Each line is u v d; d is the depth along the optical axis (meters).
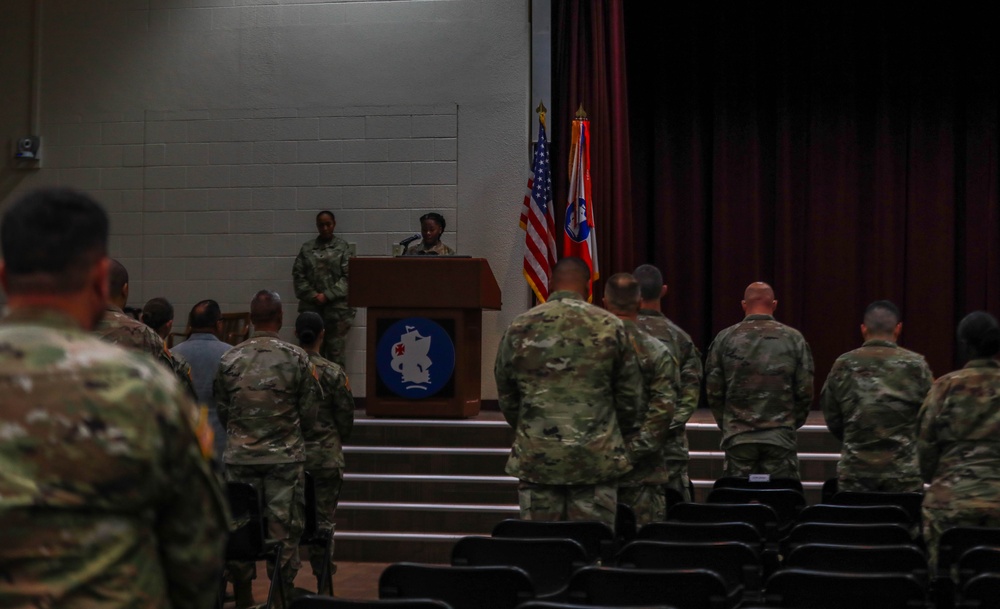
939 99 9.17
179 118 9.13
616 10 8.77
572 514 3.99
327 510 5.78
